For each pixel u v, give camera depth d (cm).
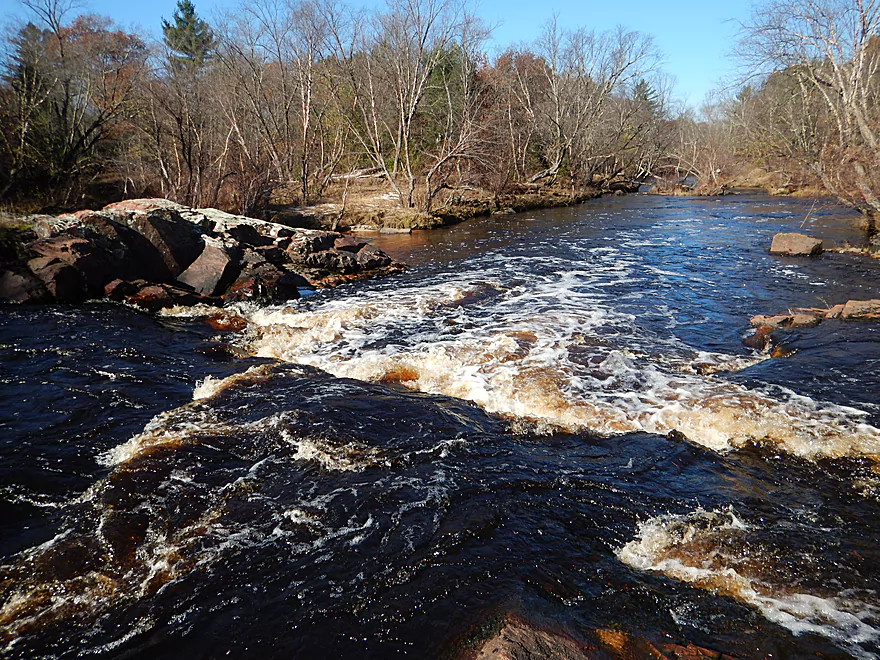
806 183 2886
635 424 700
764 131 4456
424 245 2314
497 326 1113
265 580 440
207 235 1605
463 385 828
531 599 406
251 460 616
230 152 2811
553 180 5006
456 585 428
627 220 2945
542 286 1476
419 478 581
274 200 3328
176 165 2678
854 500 538
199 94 2666
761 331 1049
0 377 842
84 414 735
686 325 1112
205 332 1137
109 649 379
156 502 538
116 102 2836
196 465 602
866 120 1919
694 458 624
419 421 714
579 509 529
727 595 415
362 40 3688
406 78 3606
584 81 5059
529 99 4959
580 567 448
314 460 616
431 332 1097
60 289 1239
